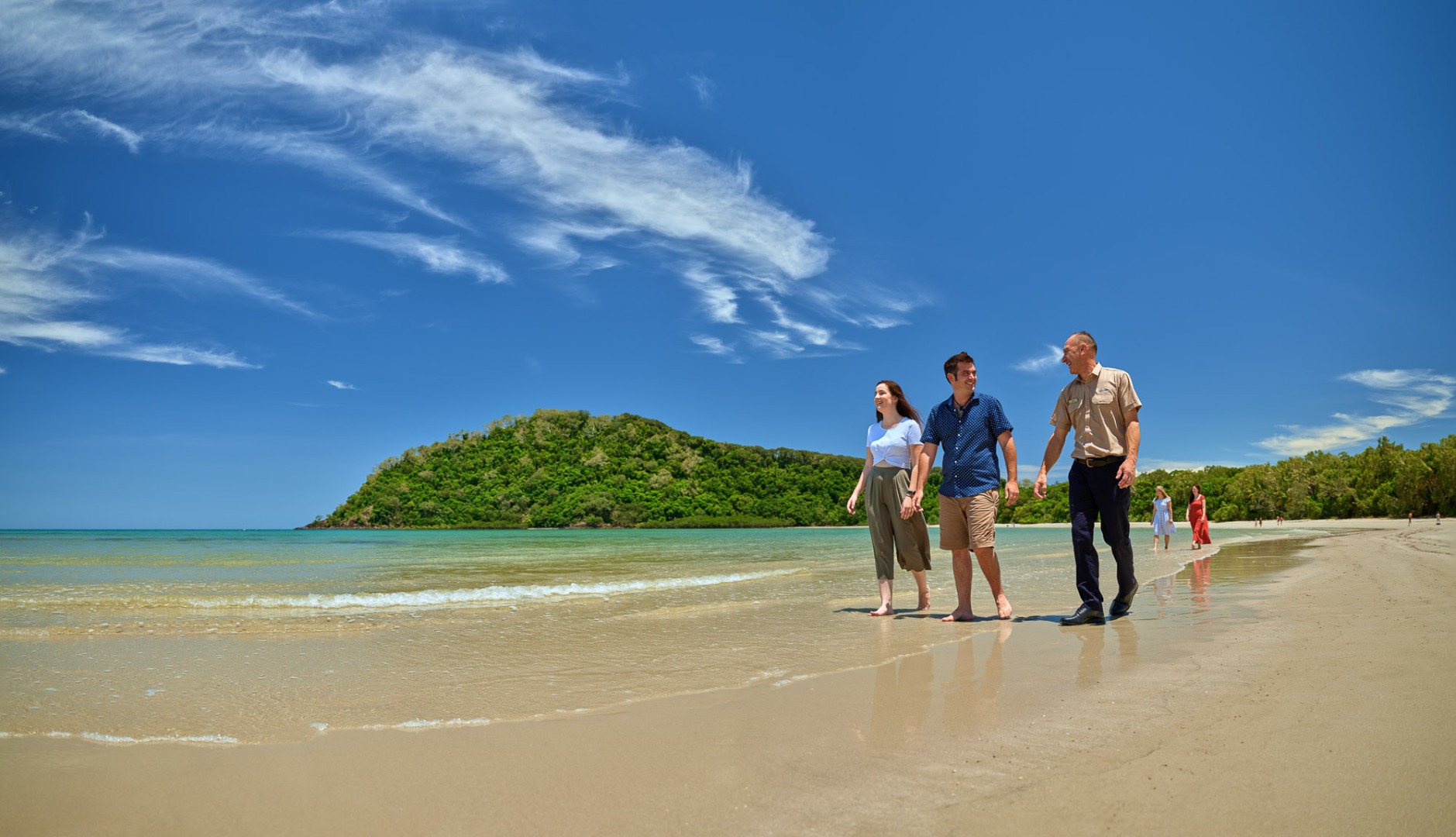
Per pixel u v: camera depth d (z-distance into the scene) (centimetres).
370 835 154
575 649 391
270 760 205
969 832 145
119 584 848
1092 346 491
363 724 243
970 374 513
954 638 413
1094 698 250
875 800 165
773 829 150
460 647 400
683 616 538
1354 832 137
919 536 543
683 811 162
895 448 543
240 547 2409
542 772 191
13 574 1048
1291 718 209
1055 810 155
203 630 466
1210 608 501
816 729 224
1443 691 234
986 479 503
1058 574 930
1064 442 508
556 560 1515
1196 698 242
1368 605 460
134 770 197
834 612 561
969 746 202
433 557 1661
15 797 177
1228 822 144
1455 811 145
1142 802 156
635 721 241
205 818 164
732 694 279
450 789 180
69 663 355
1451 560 862
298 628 475
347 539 3816
